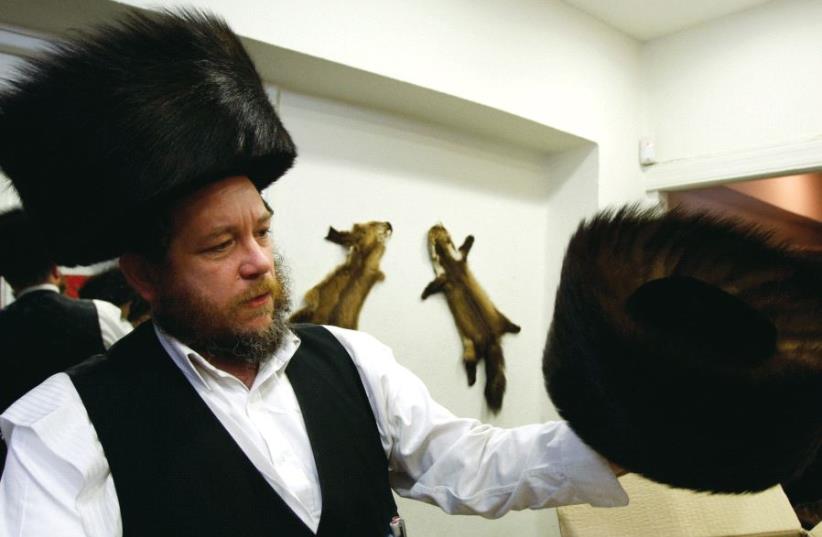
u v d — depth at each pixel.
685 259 0.56
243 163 0.56
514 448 0.66
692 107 1.90
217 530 0.55
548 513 1.93
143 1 1.04
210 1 1.10
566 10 1.78
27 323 1.01
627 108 1.98
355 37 1.30
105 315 1.11
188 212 0.55
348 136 1.53
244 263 0.58
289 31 1.20
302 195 1.45
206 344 0.62
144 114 0.52
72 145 0.53
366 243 1.53
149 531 0.53
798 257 0.54
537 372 2.02
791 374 0.45
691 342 0.47
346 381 0.73
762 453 0.46
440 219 1.73
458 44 1.50
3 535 0.47
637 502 0.88
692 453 0.47
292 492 0.59
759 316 0.50
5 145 0.57
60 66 0.55
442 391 1.72
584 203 1.93
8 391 0.99
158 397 0.59
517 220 1.95
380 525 0.67
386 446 0.74
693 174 1.88
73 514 0.49
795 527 0.85
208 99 0.55
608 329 0.48
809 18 1.63
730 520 0.86
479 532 1.77
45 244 0.61
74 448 0.52
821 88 1.61
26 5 1.03
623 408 0.48
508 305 1.93
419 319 1.67
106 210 0.53
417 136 1.67
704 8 1.78
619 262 0.55
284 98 1.42
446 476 0.70
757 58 1.74
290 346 0.69
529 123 1.71
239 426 0.60
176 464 0.56
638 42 2.03
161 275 0.59
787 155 1.67
